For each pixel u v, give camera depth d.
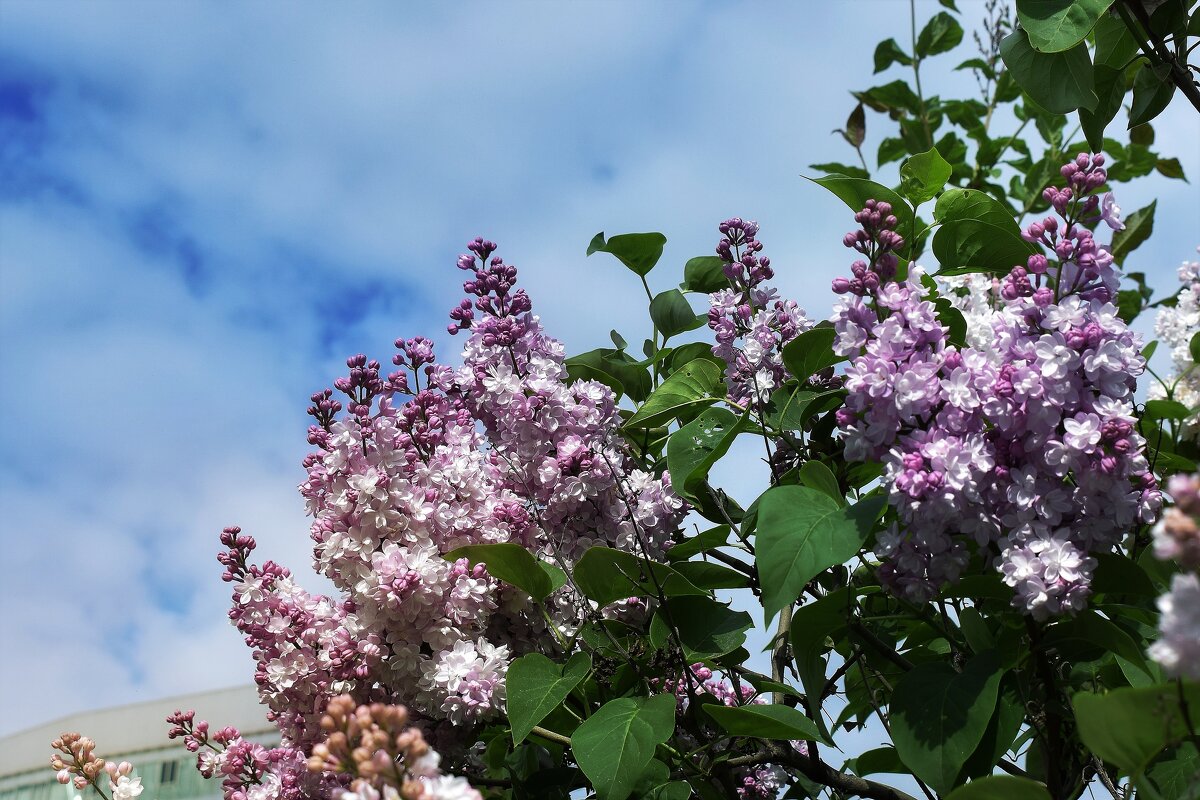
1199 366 3.01
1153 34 2.90
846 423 2.35
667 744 3.07
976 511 2.23
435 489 3.09
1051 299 2.26
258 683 3.01
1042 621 2.19
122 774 2.91
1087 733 1.69
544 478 3.17
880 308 2.45
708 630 3.08
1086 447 2.15
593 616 3.12
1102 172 2.32
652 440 3.92
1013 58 2.90
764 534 2.32
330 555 2.99
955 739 2.22
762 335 3.37
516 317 3.46
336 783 2.84
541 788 3.16
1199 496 1.34
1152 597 2.29
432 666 2.91
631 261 4.15
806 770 2.99
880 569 2.35
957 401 2.23
